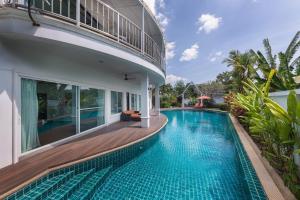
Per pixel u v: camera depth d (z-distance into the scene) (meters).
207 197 3.81
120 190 4.14
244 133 8.52
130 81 13.33
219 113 22.97
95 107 8.41
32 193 3.27
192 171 5.17
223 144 8.13
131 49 6.77
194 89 38.50
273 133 4.06
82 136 7.16
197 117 19.52
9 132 4.11
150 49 9.08
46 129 5.46
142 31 7.70
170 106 32.59
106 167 5.19
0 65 3.95
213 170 5.25
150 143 7.68
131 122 10.89
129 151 6.12
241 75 18.59
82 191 3.81
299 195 2.91
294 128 3.29
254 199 3.38
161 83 15.65
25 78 4.66
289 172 3.34
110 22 9.20
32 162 4.26
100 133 7.76
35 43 4.48
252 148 6.01
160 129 9.37
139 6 7.94
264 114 4.80
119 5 7.92
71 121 6.67
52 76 5.56
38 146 5.15
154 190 4.12
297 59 8.79
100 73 8.65
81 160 4.57
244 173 4.51
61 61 5.96
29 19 3.85
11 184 3.22
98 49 5.27
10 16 3.69
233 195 3.89
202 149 7.38
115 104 10.89
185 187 4.25
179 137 9.51
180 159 6.20
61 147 5.61
